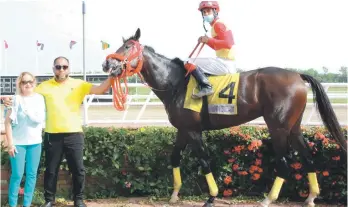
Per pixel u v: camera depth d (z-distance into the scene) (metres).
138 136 5.32
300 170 5.11
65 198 5.22
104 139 5.19
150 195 5.37
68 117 4.54
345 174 5.01
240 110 4.60
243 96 4.59
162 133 5.37
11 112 4.35
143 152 5.31
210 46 4.85
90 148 5.20
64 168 5.18
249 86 4.61
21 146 4.44
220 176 5.26
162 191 5.34
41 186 5.21
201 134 4.83
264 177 5.27
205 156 4.79
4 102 4.39
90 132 5.20
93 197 5.31
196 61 4.86
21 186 5.05
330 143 4.98
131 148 5.29
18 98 4.41
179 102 4.75
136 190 5.43
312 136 5.11
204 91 4.60
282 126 4.48
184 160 5.33
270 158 5.21
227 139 5.23
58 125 4.51
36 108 4.43
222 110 4.62
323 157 5.04
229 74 4.76
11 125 4.43
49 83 4.64
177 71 4.86
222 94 4.64
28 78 4.41
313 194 4.80
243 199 5.15
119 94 4.69
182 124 4.75
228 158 5.25
